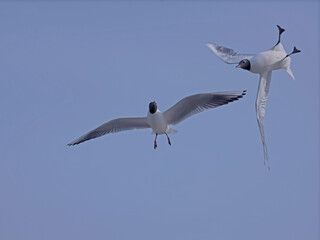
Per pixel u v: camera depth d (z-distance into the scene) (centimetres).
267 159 1138
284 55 1095
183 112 1232
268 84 1126
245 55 1233
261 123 1128
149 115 1255
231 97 1136
